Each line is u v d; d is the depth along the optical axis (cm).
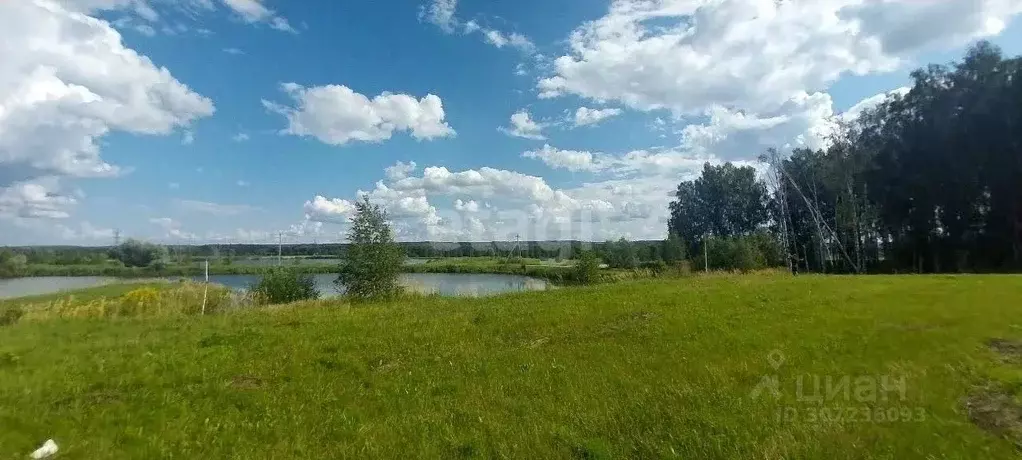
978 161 4772
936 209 5225
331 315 2069
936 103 5122
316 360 1265
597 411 864
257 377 1139
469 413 886
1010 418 757
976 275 2697
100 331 1842
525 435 785
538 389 989
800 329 1314
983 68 4800
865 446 703
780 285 2245
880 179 5528
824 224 6369
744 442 723
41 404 960
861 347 1129
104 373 1161
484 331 1527
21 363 1271
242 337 1554
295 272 3350
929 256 5406
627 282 3222
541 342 1366
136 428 858
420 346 1373
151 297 2869
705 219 9394
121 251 7238
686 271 4206
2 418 882
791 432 748
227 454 775
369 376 1134
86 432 842
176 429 855
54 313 2459
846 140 5922
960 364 985
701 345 1215
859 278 2612
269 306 2761
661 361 1118
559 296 2270
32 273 6662
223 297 3066
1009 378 891
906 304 1595
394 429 837
